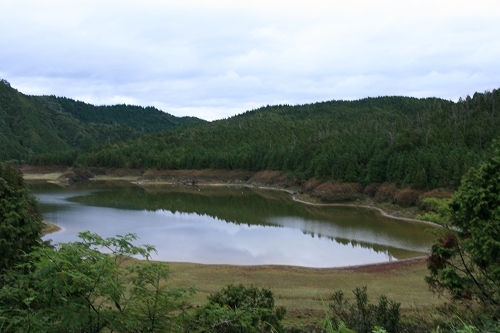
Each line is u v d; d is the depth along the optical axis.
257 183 113.12
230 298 13.14
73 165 142.00
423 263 35.25
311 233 49.12
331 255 39.03
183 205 74.06
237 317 7.70
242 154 126.69
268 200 83.56
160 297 6.81
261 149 128.00
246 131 166.25
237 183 118.88
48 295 5.95
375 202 72.88
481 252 12.44
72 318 5.64
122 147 164.88
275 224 55.03
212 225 53.72
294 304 23.42
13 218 18.69
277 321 12.76
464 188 13.63
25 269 8.92
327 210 69.44
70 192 94.38
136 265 7.04
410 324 11.91
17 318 5.64
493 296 12.72
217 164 126.12
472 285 13.22
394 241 44.94
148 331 6.44
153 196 89.00
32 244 20.08
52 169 142.62
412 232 49.94
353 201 77.06
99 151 158.25
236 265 34.50
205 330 7.02
